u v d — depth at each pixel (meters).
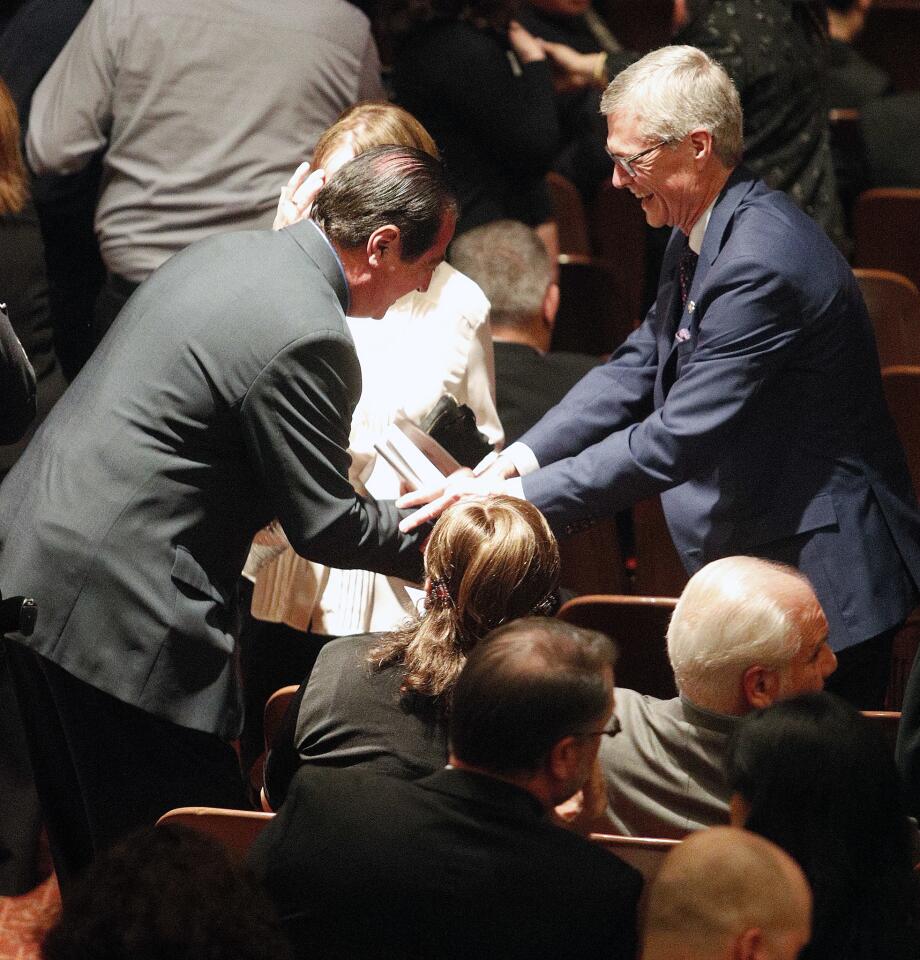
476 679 7.31
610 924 7.04
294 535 9.92
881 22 27.75
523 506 8.88
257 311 9.66
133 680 9.91
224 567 10.22
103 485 9.85
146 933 6.19
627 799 8.92
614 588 14.47
